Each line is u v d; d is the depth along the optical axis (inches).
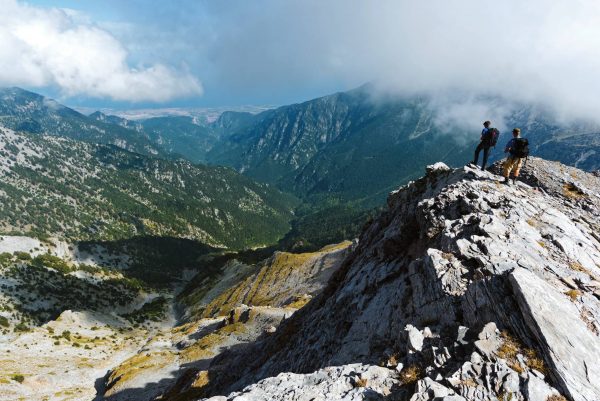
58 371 5880.9
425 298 873.5
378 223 1964.8
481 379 585.0
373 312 1083.9
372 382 697.0
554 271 810.2
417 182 1792.6
